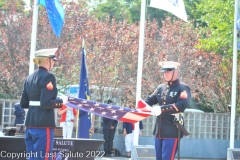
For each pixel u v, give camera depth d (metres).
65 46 41.06
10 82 41.41
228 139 38.91
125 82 40.22
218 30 39.06
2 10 44.03
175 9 24.09
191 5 54.56
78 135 23.09
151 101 16.89
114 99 39.19
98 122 35.81
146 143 36.25
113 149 34.28
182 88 16.08
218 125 38.84
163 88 16.58
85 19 42.81
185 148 37.50
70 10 42.88
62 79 40.16
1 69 41.16
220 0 39.78
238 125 39.62
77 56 40.94
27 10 46.00
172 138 16.22
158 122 16.44
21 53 41.78
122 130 36.03
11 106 33.34
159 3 23.89
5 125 33.09
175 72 16.30
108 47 41.06
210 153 38.16
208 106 47.25
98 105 14.77
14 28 42.47
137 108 15.38
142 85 40.94
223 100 43.25
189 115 38.06
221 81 43.00
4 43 42.03
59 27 22.05
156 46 42.75
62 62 40.34
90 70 39.41
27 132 13.97
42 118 13.64
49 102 13.47
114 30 42.75
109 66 39.97
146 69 41.62
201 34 45.25
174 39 43.31
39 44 41.81
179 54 42.59
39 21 42.38
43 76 13.67
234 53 29.38
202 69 43.03
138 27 43.50
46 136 13.70
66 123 28.22
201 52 42.81
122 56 41.09
